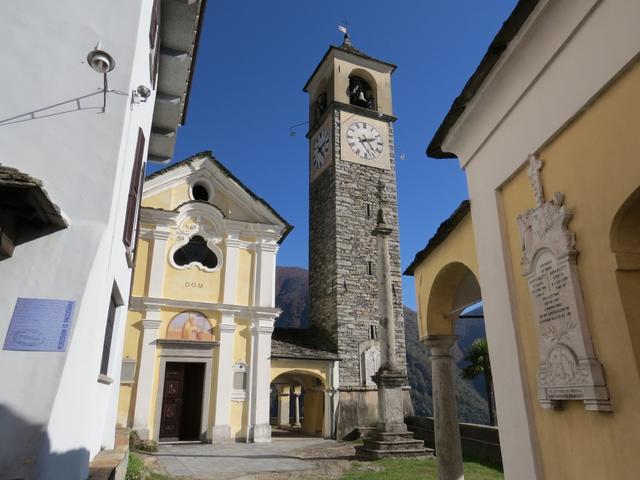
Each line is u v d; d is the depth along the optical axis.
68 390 4.30
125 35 5.67
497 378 4.36
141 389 16.69
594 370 3.04
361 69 28.11
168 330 17.77
